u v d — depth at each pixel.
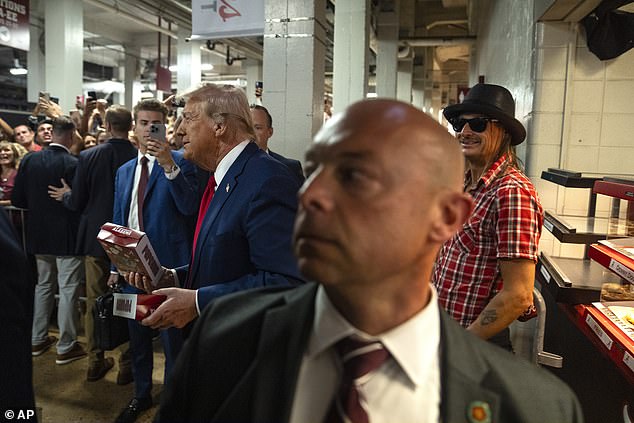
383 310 0.58
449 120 1.65
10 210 3.36
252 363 0.64
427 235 0.56
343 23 6.50
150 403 2.57
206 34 4.33
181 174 2.18
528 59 3.07
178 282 1.72
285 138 4.22
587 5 2.48
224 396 0.67
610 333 1.54
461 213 0.58
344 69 6.52
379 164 0.52
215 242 1.48
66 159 3.16
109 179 2.95
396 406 0.57
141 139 2.42
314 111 4.20
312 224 0.53
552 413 0.59
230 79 17.59
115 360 3.30
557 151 2.86
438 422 0.58
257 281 1.38
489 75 6.04
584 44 2.78
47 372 3.06
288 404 0.59
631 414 1.64
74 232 3.13
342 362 0.59
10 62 10.48
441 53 14.91
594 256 1.80
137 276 1.61
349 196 0.52
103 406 2.68
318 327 0.61
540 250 2.86
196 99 1.57
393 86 9.53
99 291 2.96
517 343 2.58
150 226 2.29
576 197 2.81
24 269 1.01
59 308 3.17
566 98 2.82
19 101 10.55
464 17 11.41
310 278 0.54
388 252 0.53
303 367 0.61
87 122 4.48
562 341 2.13
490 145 1.54
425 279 0.59
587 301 1.80
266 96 4.25
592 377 1.92
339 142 0.53
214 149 1.57
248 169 1.51
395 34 9.47
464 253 1.46
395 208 0.52
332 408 0.57
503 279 1.38
